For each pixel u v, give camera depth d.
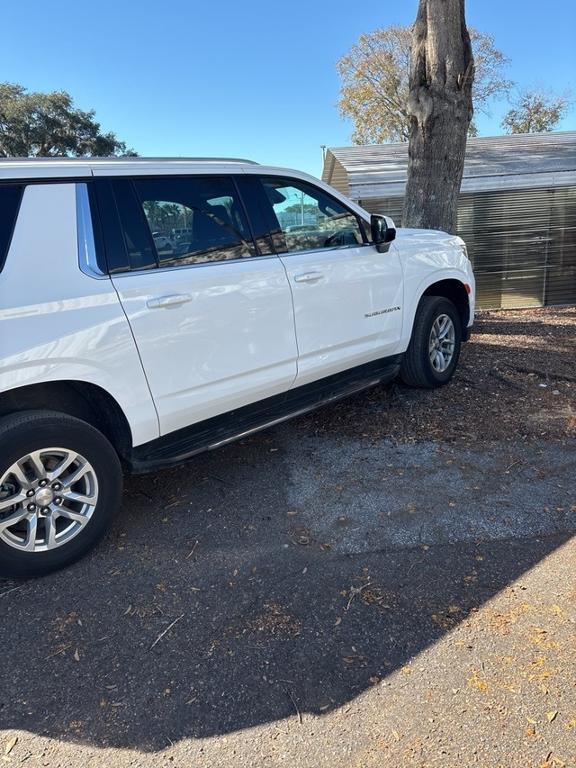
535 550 2.95
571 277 10.85
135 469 3.22
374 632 2.45
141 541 3.23
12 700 2.18
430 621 2.49
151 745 1.98
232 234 3.59
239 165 3.73
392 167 11.08
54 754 1.96
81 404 3.13
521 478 3.69
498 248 10.79
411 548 3.03
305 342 3.94
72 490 3.00
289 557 3.01
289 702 2.13
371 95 33.44
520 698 2.08
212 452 4.32
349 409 5.00
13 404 2.88
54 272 2.79
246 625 2.53
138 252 3.13
